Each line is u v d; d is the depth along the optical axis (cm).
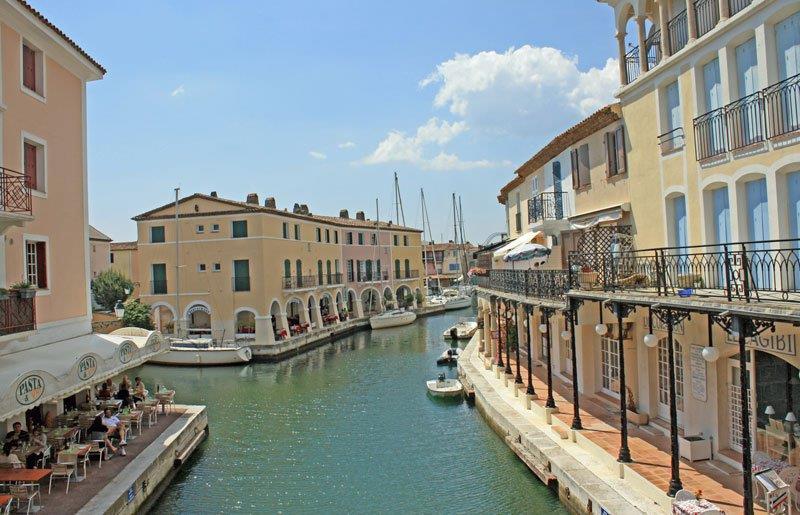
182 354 3700
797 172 1033
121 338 1845
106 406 1772
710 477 1159
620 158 1708
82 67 1891
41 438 1392
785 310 758
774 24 1073
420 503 1441
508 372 2333
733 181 1182
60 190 1764
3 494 1121
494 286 2534
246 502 1497
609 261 1484
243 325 4300
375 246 6538
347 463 1767
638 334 1625
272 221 4278
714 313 914
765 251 886
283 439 2044
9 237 1494
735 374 1234
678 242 1428
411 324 6028
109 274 5059
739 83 1179
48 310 1675
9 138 1499
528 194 2794
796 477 999
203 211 4259
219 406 2575
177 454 1728
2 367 1348
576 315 1797
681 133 1393
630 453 1319
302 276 4725
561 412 1744
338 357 3962
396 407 2441
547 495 1385
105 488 1309
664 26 1430
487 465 1650
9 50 1516
